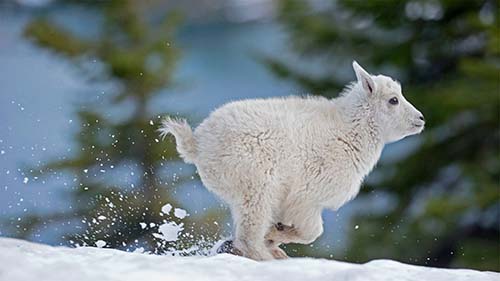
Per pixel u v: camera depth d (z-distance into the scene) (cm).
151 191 4747
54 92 6359
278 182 1961
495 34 5250
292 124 1978
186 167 4847
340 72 6550
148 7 6681
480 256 5609
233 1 13338
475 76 5434
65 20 7069
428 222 5525
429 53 6309
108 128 5259
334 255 5816
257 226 1947
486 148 5988
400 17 6288
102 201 4541
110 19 5984
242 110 1958
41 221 4875
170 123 1989
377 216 6053
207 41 12738
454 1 6003
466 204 5256
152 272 1424
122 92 5616
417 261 5859
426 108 5772
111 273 1398
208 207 4362
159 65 5734
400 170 6078
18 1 7831
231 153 1920
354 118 2080
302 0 6556
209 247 2123
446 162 6056
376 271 1530
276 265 1534
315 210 2038
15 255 1447
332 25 6512
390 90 2136
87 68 5788
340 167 2036
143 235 3344
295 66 6700
